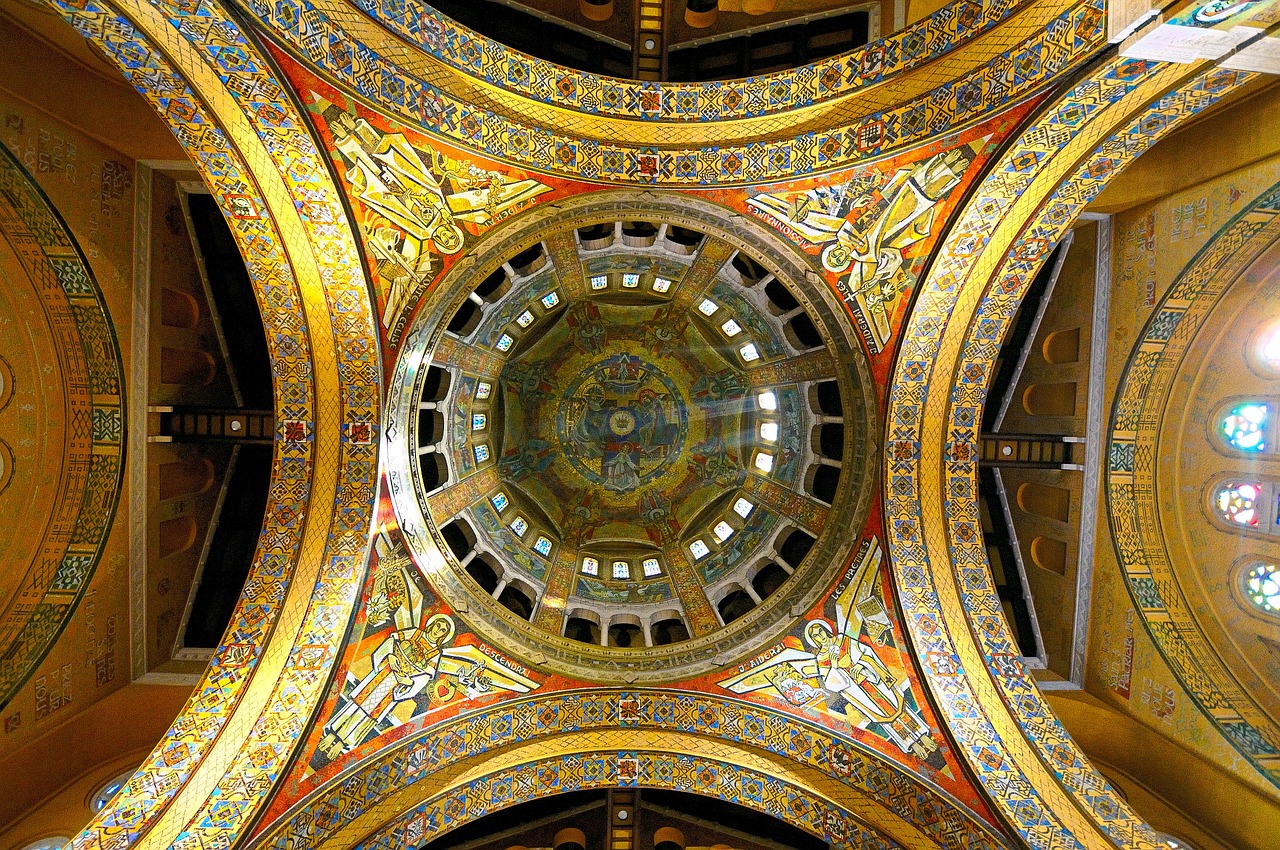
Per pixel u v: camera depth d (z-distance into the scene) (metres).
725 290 14.07
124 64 7.69
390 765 10.20
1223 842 9.48
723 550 14.96
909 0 11.72
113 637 11.01
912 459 11.08
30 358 10.17
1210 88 7.57
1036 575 13.18
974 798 9.59
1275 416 9.98
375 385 10.52
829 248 10.64
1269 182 8.91
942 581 10.82
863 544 11.28
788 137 10.08
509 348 15.32
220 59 7.69
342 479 10.65
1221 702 9.98
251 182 8.94
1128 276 11.26
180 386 11.80
